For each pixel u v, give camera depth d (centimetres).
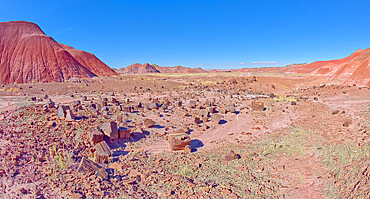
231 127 2630
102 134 1833
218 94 4850
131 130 2264
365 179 1037
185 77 10550
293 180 1252
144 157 1680
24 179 1094
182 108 3306
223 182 1244
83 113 2552
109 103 3438
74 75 7275
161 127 2497
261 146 1919
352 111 2836
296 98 4397
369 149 1455
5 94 3966
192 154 1789
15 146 1449
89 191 1016
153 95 4597
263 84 6406
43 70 6781
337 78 7206
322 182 1179
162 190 1107
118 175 1274
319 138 1959
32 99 3288
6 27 7725
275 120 2897
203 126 2588
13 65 6631
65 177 1172
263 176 1334
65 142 1712
